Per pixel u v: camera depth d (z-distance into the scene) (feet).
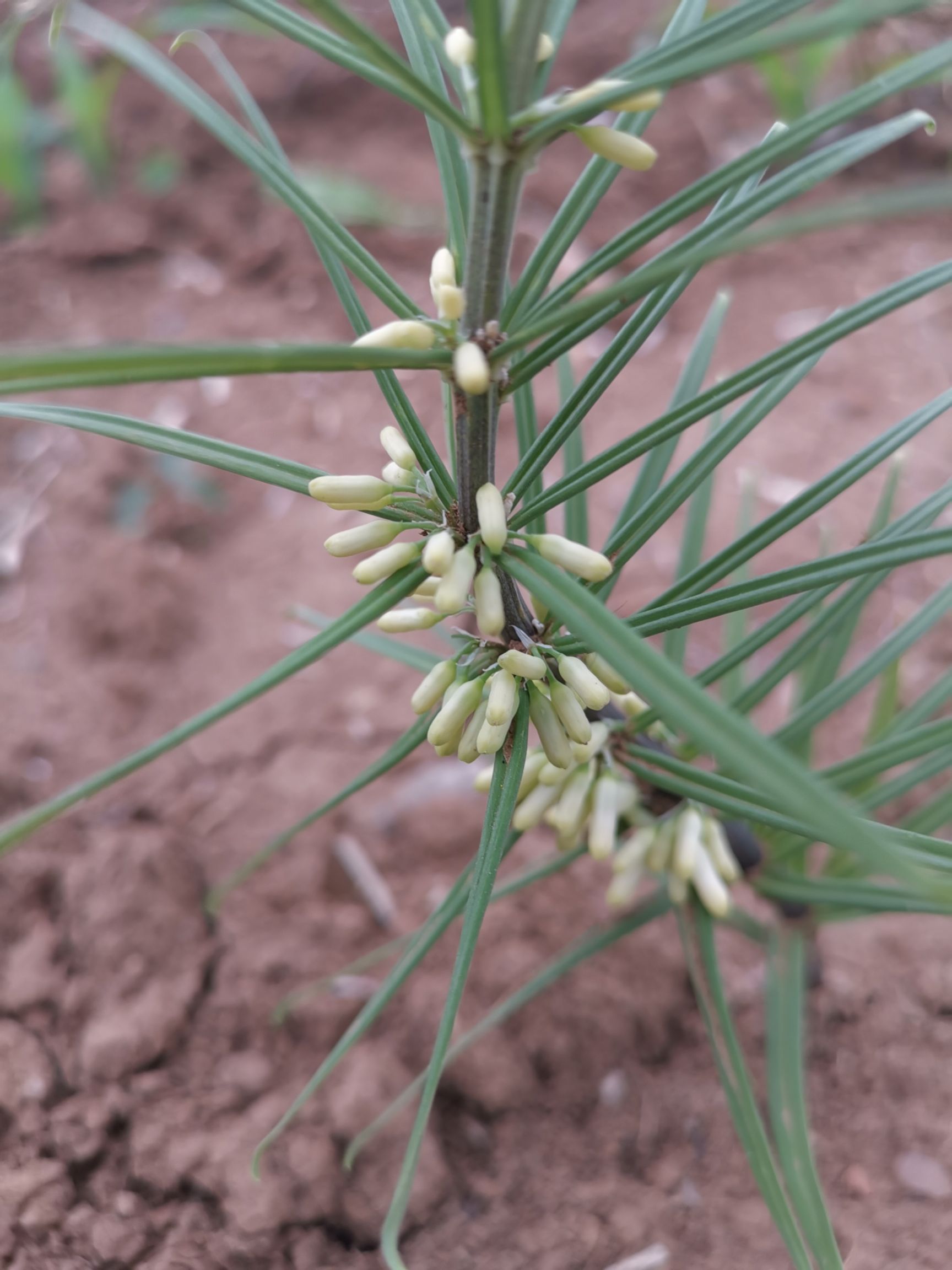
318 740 1.49
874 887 0.78
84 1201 0.97
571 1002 1.11
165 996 1.11
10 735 1.45
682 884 0.77
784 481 1.78
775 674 0.78
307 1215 0.96
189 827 1.36
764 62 2.01
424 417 1.94
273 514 1.81
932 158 2.27
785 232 0.35
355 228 2.25
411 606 0.94
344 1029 1.11
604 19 2.57
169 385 2.00
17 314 2.11
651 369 2.01
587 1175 1.04
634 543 0.61
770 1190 0.66
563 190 2.24
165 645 1.60
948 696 0.85
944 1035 1.13
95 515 1.74
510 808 0.52
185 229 2.26
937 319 2.03
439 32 0.46
